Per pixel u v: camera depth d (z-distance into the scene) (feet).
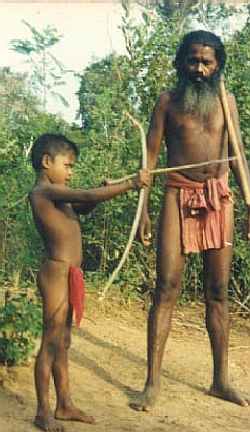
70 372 13.25
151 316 12.65
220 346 12.92
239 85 17.57
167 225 12.62
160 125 12.74
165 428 11.37
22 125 19.47
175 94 12.61
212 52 12.29
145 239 12.55
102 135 17.81
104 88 18.31
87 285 17.61
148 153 12.80
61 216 11.04
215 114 12.47
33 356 13.25
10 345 12.82
